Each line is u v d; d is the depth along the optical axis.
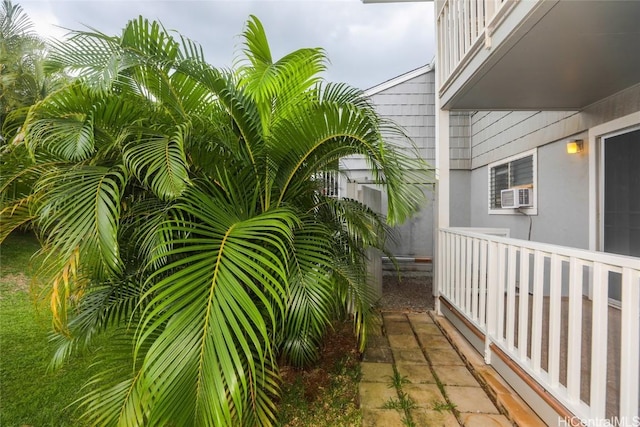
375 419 1.77
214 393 1.07
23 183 1.72
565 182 3.59
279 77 1.95
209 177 1.79
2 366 2.37
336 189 3.47
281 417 1.82
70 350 1.83
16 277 4.45
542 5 1.77
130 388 1.43
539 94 3.01
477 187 5.54
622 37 2.04
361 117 1.69
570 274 1.57
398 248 5.34
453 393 2.01
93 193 1.34
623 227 2.92
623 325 1.29
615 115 2.97
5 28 5.84
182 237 1.58
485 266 2.42
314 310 1.62
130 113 1.66
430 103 5.43
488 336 2.28
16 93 5.36
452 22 3.30
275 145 1.92
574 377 1.53
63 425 1.77
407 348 2.65
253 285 1.23
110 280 1.77
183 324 1.13
